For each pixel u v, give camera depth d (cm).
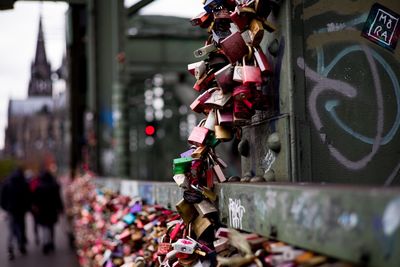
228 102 253
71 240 1293
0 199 1155
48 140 9825
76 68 2055
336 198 133
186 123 4106
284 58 265
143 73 2039
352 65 273
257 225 188
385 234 117
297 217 153
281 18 268
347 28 274
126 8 1146
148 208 368
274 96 273
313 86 265
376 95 275
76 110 2098
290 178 259
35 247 1295
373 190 123
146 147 4203
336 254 133
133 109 4119
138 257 329
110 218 512
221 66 266
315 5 268
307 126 263
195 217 250
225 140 261
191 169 259
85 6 1576
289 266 153
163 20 1956
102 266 420
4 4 778
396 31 281
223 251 211
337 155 266
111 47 1397
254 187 192
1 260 1078
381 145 274
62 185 3372
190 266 235
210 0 265
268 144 272
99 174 1404
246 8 247
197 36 2020
